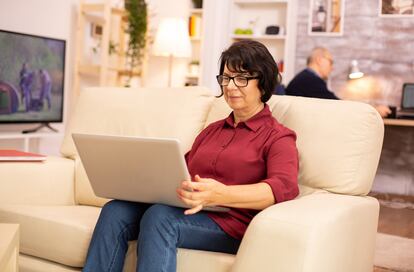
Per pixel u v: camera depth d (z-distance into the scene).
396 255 3.09
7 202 2.17
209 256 1.62
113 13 5.18
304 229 1.40
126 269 1.79
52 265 1.90
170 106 2.29
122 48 5.50
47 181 2.29
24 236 1.95
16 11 4.37
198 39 6.31
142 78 5.49
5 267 1.46
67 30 4.95
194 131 2.21
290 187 1.63
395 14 5.84
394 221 4.23
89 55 5.18
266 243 1.43
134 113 2.36
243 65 1.75
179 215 1.63
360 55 6.00
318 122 1.88
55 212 2.00
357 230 1.70
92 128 2.43
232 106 1.80
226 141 1.83
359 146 1.82
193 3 6.46
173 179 1.55
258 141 1.76
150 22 5.99
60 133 4.55
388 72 5.91
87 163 1.72
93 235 1.74
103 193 1.77
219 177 1.78
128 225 1.73
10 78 4.15
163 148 1.50
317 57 4.81
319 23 6.14
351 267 1.69
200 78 6.21
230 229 1.67
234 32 6.53
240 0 6.42
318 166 1.83
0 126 4.30
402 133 5.74
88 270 1.70
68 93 5.02
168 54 5.46
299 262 1.38
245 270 1.45
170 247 1.60
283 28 6.25
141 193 1.68
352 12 6.01
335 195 1.77
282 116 1.97
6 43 4.10
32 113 4.39
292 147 1.72
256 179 1.74
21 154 2.29
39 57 4.42
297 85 4.73
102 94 2.51
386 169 5.83
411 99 5.62
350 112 1.86
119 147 1.59
